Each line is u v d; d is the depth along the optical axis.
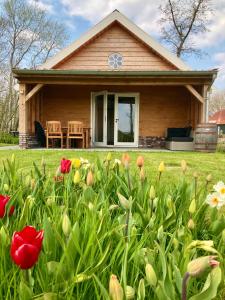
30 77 11.21
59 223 1.17
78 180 1.71
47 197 1.72
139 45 13.94
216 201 1.54
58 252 1.09
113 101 14.14
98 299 0.89
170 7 24.42
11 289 1.00
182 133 13.41
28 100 11.73
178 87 14.07
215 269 0.83
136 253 1.06
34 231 0.88
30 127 12.80
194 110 13.04
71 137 12.11
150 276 0.87
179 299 0.90
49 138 12.56
